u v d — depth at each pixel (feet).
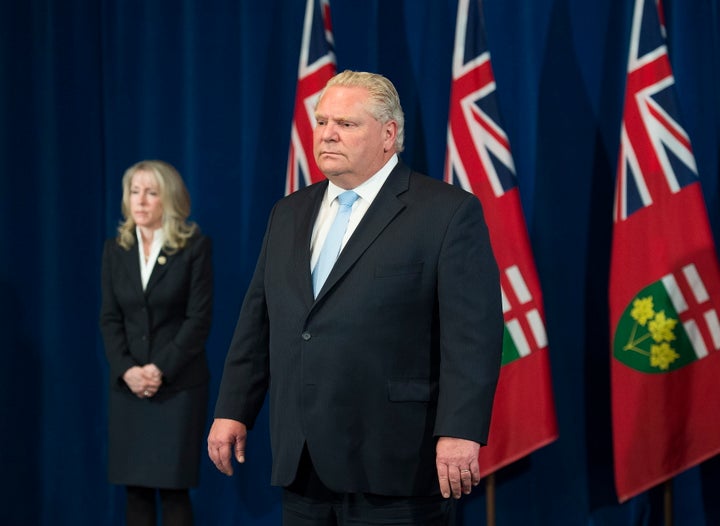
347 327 11.61
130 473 21.77
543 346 21.30
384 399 11.57
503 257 21.36
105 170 26.78
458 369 11.26
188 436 21.88
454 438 10.99
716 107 22.63
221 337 25.84
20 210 26.76
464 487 11.07
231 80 25.86
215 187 25.89
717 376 20.35
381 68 24.73
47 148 26.68
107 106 26.63
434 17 24.30
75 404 26.71
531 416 21.25
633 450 20.74
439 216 11.85
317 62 22.98
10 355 26.81
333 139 12.05
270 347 12.41
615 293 21.12
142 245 22.50
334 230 12.39
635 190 20.92
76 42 26.73
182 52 26.13
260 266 13.23
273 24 25.44
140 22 26.45
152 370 21.49
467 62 21.86
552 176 23.70
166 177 22.38
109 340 22.18
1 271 26.68
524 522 23.70
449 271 11.60
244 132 25.58
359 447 11.59
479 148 21.59
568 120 23.62
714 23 22.52
